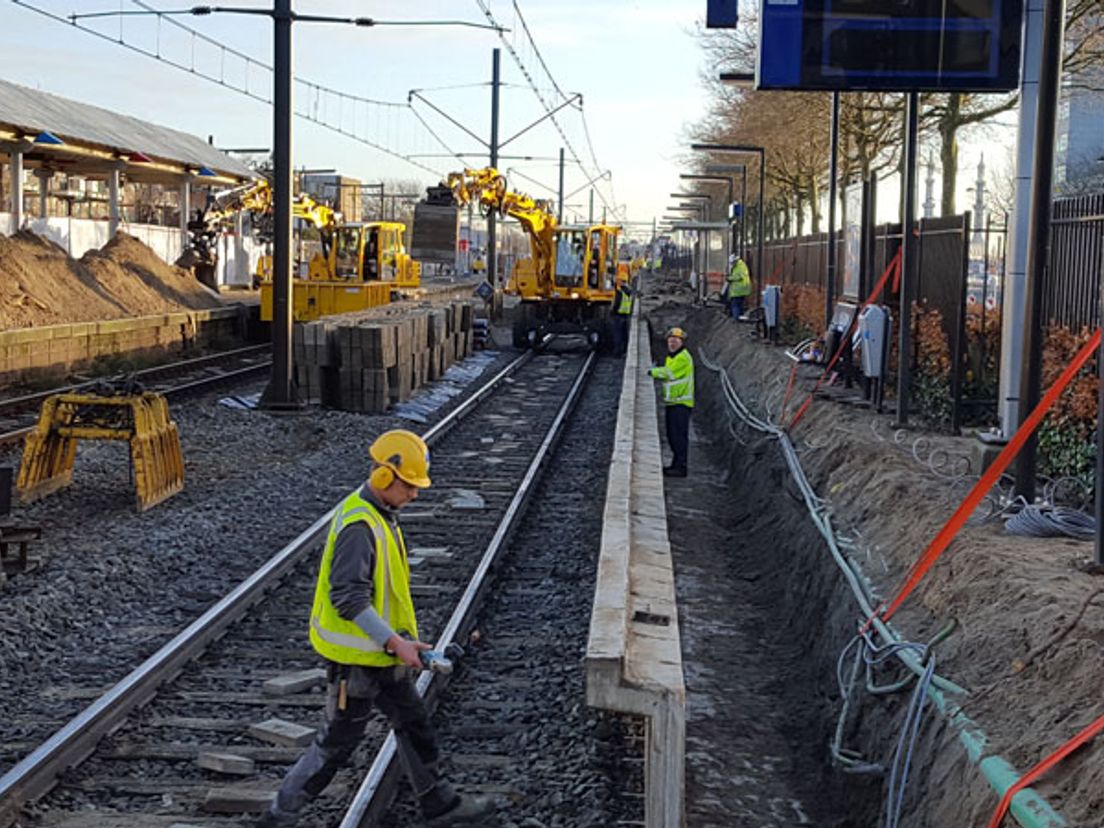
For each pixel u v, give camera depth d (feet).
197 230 141.28
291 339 76.95
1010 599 25.79
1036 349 34.37
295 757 24.95
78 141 127.65
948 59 43.96
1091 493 36.83
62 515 46.26
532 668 31.53
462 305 113.70
